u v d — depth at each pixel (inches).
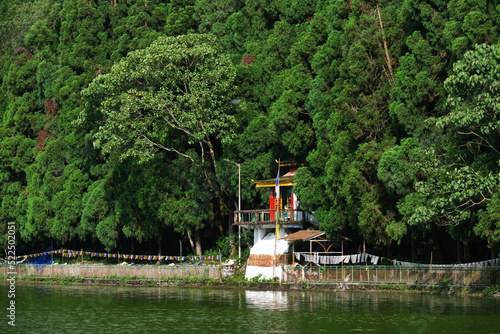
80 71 3102.9
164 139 2470.5
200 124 2309.3
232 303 1728.6
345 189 1871.3
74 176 2869.1
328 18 2187.5
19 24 4001.0
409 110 1790.1
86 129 2886.3
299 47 2304.4
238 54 2625.5
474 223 1619.1
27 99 3348.9
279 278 2150.6
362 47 1929.1
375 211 1849.2
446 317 1382.9
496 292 1692.9
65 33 3152.1
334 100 1980.8
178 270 2406.5
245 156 2373.3
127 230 2677.2
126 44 3031.5
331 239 2059.5
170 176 2527.1
